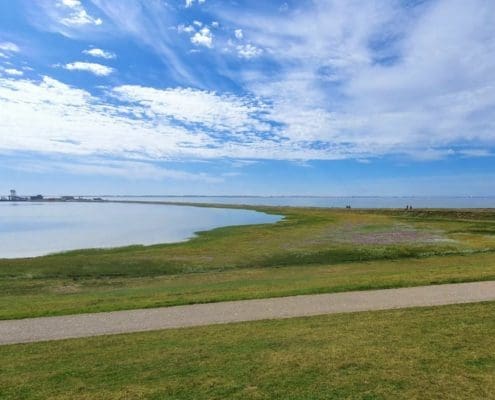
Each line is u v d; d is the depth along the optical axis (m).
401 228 39.62
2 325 9.10
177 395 5.29
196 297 11.33
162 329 8.41
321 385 5.39
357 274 15.91
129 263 22.44
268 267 21.14
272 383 5.51
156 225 54.03
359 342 6.93
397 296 10.52
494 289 10.91
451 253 23.53
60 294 15.25
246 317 9.11
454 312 8.61
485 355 6.18
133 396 5.31
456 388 5.17
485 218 50.28
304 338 7.30
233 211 97.12
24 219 70.62
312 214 71.81
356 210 84.75
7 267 21.41
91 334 8.26
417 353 6.33
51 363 6.62
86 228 50.78
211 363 6.29
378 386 5.30
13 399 5.37
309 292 11.39
